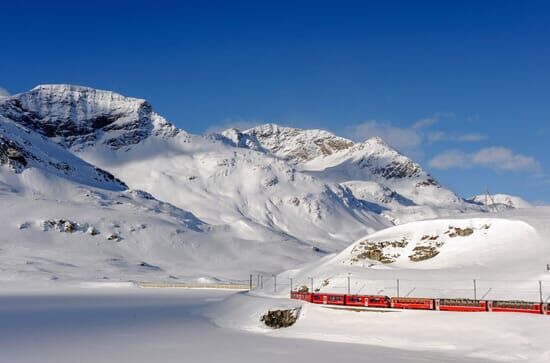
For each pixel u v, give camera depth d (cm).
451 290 7381
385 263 9712
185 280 17375
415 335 6050
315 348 5881
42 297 11750
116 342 6225
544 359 5047
